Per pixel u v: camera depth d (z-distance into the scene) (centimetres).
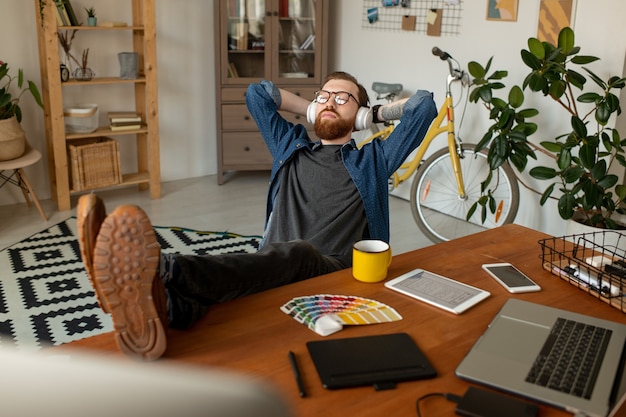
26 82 442
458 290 160
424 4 446
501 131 352
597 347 131
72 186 446
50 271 334
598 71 353
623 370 123
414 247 391
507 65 401
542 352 128
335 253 220
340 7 516
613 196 370
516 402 113
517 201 381
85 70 437
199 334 136
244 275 158
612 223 325
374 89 464
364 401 114
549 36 371
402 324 143
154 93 453
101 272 117
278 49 497
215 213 442
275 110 248
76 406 50
